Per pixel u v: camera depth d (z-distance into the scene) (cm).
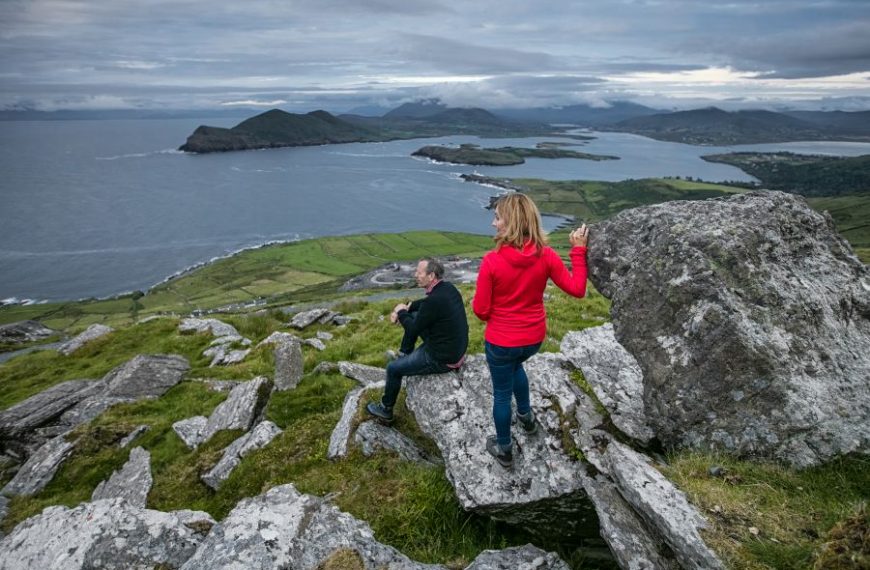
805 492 565
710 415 649
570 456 732
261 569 615
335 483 895
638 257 768
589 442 742
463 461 772
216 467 1136
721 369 643
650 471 625
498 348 678
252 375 1980
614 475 655
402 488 825
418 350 921
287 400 1412
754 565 478
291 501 739
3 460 1630
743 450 627
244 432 1314
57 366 2998
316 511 724
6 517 1262
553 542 711
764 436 620
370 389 1138
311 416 1216
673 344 688
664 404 684
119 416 1697
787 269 709
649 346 716
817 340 659
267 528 675
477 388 896
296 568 630
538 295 670
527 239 638
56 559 713
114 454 1443
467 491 728
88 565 702
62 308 15575
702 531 522
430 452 969
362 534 698
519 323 666
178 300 16200
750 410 630
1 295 17512
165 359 2180
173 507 1080
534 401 841
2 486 1510
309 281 17838
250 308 12838
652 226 780
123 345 3081
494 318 680
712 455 634
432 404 895
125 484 1240
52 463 1425
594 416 793
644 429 745
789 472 597
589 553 686
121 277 19612
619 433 755
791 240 745
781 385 620
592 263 830
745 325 639
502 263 643
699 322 664
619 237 807
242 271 19462
